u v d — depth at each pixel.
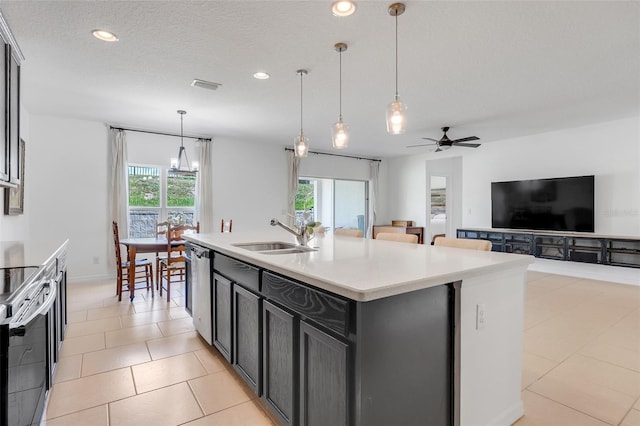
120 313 3.57
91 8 2.12
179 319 3.40
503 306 1.77
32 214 4.60
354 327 1.25
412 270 1.53
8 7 2.10
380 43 2.58
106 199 5.11
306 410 1.52
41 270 1.66
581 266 5.34
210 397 2.04
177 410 1.91
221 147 6.09
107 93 3.71
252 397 2.04
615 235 4.91
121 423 1.79
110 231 5.09
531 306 3.83
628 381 2.22
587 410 1.91
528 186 5.89
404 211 8.29
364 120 4.86
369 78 3.27
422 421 1.43
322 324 1.41
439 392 1.49
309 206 8.31
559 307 3.79
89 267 5.00
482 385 1.66
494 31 2.40
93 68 3.04
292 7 2.11
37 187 4.63
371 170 8.38
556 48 2.66
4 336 1.11
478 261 1.75
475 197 6.80
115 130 5.09
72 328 3.13
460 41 2.54
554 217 5.56
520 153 6.10
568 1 2.04
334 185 8.18
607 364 2.45
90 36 2.47
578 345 2.78
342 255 2.02
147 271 4.50
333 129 2.96
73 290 4.46
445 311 1.51
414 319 1.39
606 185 5.09
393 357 1.33
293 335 1.60
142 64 2.96
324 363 1.41
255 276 1.95
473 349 1.61
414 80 3.33
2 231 3.44
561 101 4.02
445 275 1.44
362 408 1.24
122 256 5.09
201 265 2.82
